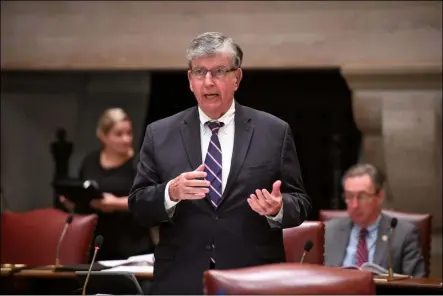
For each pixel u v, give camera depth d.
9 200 24.00
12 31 22.86
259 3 21.86
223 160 10.29
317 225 15.30
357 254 15.67
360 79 21.64
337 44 21.66
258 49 21.92
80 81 23.94
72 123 24.00
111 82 23.94
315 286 7.19
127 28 22.47
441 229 21.62
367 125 21.98
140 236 18.36
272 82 23.81
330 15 21.66
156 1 22.28
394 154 21.70
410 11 21.36
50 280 14.27
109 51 22.56
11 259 16.66
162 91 23.94
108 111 19.41
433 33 21.28
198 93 10.07
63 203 18.59
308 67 21.80
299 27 21.78
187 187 9.40
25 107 24.08
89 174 19.14
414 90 21.50
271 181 10.19
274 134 10.38
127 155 19.31
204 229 10.04
